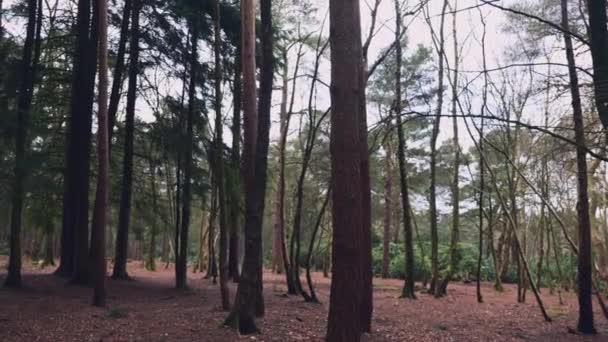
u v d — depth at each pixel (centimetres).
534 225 2842
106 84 1297
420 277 2941
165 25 1875
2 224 1738
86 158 1744
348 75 712
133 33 1916
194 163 1872
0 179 1295
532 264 2914
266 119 1048
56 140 1906
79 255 1683
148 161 2069
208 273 2575
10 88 1468
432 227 2114
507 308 1714
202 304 1455
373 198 3822
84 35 1789
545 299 2120
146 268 3447
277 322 1130
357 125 712
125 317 1156
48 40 1889
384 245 3294
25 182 1336
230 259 2159
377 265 3481
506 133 1906
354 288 684
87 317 1141
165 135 1886
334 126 709
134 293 1678
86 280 1670
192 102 1862
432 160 2117
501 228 3100
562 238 2930
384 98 2862
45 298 1398
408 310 1540
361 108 1055
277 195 3134
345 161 700
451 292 2272
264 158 1041
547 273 2544
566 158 1279
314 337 993
